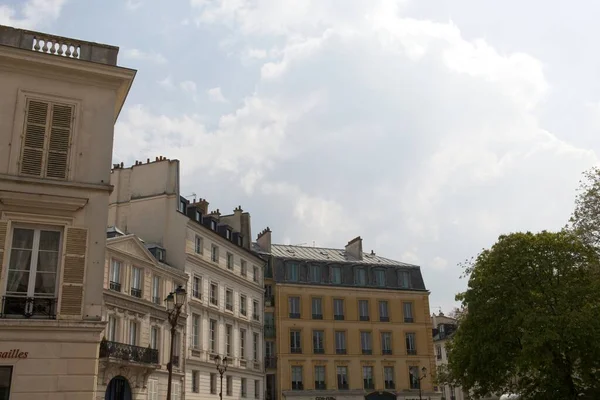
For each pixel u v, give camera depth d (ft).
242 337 152.46
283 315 174.19
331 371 175.32
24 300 49.60
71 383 48.60
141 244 111.86
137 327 109.09
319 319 178.60
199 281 134.41
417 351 188.55
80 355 49.44
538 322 86.53
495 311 95.25
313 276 183.93
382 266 195.21
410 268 199.21
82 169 54.29
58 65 55.01
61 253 51.78
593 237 96.84
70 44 56.90
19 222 51.24
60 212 52.37
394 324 188.34
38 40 55.88
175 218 131.13
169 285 121.60
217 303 140.67
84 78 56.29
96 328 50.29
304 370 172.14
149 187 135.85
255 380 154.81
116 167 139.23
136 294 110.22
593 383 86.48
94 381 49.42
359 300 186.29
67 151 54.29
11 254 50.70
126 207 136.36
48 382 48.08
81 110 55.62
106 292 99.91
